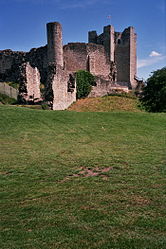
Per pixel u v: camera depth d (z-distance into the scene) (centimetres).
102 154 1012
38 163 877
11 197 614
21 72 2820
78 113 1984
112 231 451
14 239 437
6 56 5200
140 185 670
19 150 1051
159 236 431
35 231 460
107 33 5728
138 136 1406
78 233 447
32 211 539
